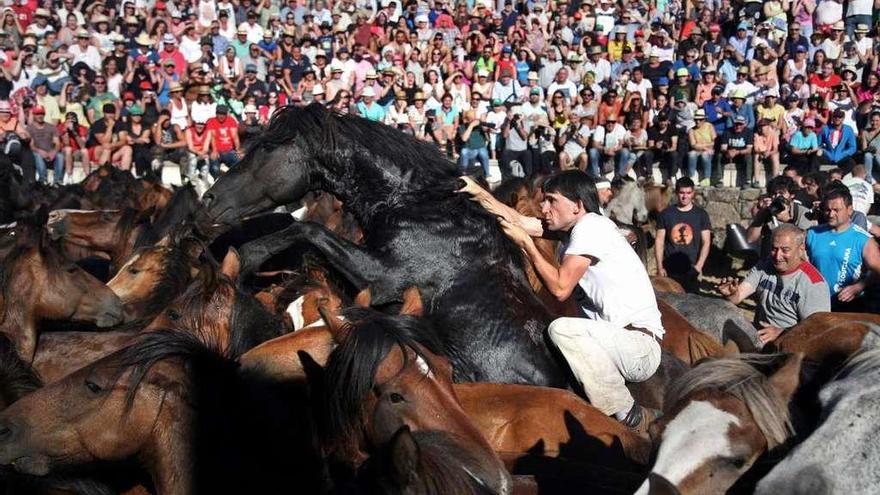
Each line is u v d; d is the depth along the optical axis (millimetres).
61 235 9031
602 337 4980
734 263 15492
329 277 5695
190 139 15883
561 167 16328
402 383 3590
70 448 3781
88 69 17078
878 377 3162
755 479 3145
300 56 17922
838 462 2977
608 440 4516
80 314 5922
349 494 3424
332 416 3686
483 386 4805
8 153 15617
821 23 18828
